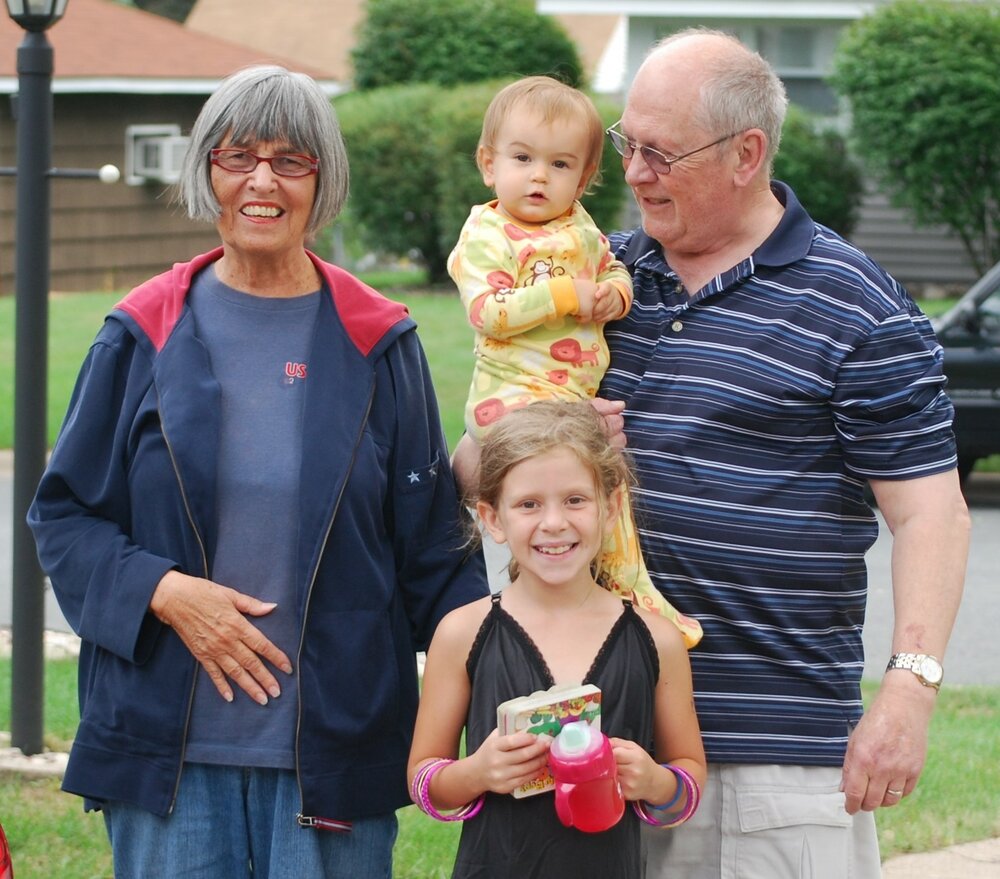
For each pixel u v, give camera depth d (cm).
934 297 2489
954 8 2366
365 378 390
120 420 384
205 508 374
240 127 375
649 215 385
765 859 377
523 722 336
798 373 371
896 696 358
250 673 376
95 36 2706
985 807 618
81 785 382
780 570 372
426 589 402
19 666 667
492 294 391
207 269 404
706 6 2722
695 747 365
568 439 350
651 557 379
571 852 345
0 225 2498
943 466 373
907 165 2339
